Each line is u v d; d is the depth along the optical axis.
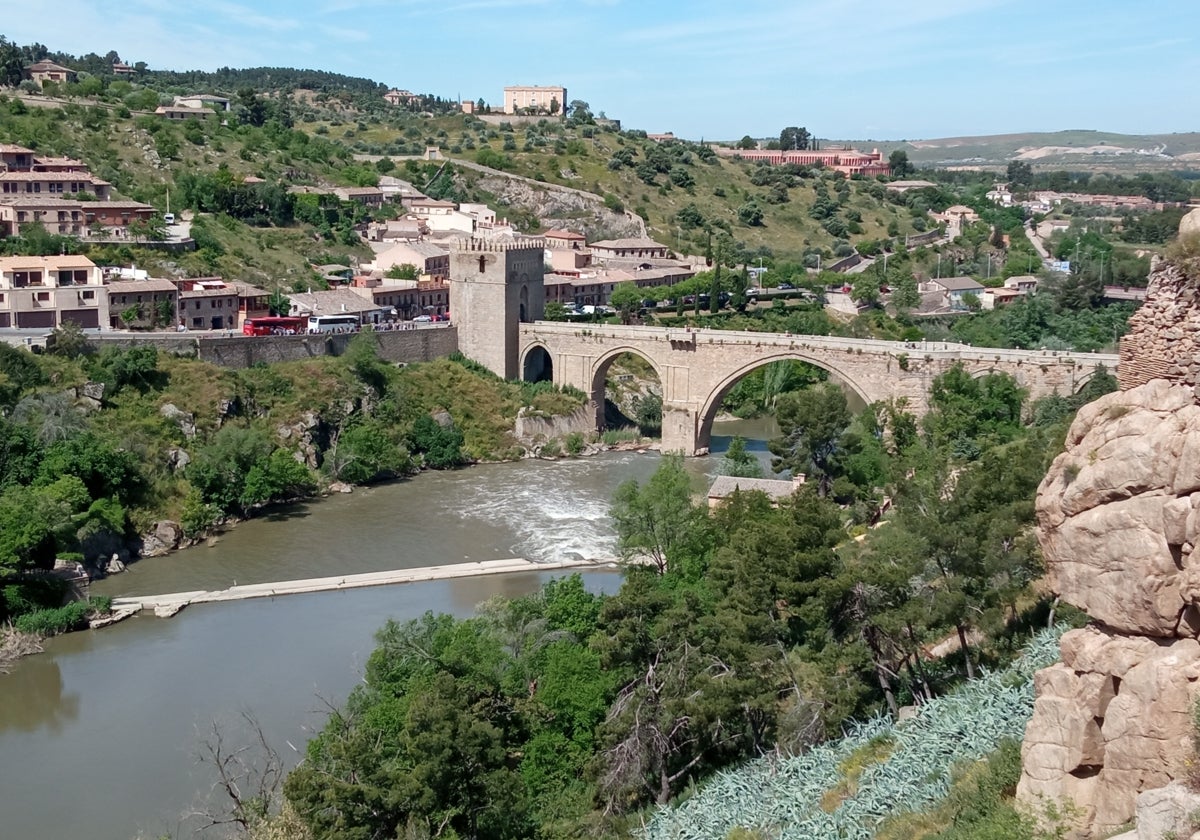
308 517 133.50
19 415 122.00
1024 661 53.44
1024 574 62.38
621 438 176.88
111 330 157.50
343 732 64.31
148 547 119.25
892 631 57.59
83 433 121.69
